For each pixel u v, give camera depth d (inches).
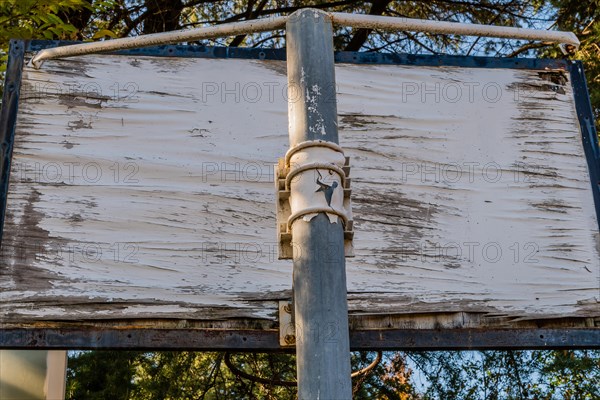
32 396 275.1
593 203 231.8
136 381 421.1
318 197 134.9
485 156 234.4
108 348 200.8
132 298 207.0
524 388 400.2
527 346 211.8
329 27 154.9
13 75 229.9
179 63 236.8
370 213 223.6
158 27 416.2
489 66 245.9
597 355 413.7
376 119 235.8
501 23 434.3
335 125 144.9
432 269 218.2
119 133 226.8
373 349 208.1
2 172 217.9
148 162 224.1
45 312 203.3
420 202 226.5
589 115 243.1
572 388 416.2
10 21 285.7
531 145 237.1
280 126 231.9
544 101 243.4
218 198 221.5
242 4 439.2
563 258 223.5
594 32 416.8
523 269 220.8
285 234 136.8
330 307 128.1
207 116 231.3
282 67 239.0
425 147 233.6
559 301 217.6
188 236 216.2
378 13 422.0
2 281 205.5
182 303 207.5
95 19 409.1
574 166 236.2
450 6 435.8
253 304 209.0
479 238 223.6
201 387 408.8
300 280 130.7
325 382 123.2
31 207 215.2
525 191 231.0
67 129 225.8
